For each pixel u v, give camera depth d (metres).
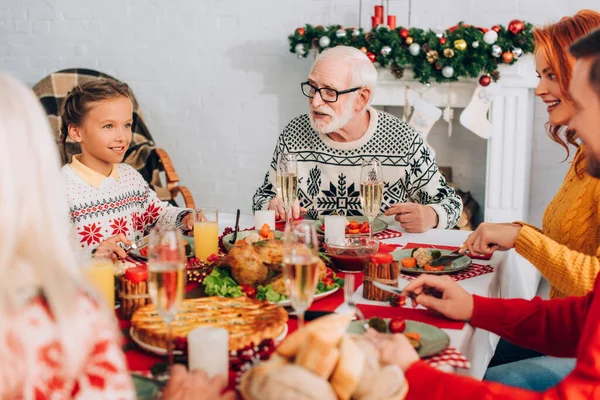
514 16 3.62
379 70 3.64
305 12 3.92
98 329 0.77
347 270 1.66
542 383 1.56
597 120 1.13
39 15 4.32
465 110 3.49
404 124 2.48
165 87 4.21
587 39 1.14
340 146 2.46
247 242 1.50
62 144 2.18
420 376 1.02
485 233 1.69
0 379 0.72
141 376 1.00
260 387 0.85
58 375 0.74
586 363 1.00
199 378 0.95
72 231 1.63
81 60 4.31
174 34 4.14
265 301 1.27
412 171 2.46
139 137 3.71
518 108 3.48
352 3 3.84
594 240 1.69
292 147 2.52
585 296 1.35
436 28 3.63
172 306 1.04
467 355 1.30
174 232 1.04
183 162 4.27
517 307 1.35
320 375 0.87
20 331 0.73
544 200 3.77
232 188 4.22
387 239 2.04
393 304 1.41
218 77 4.12
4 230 0.73
